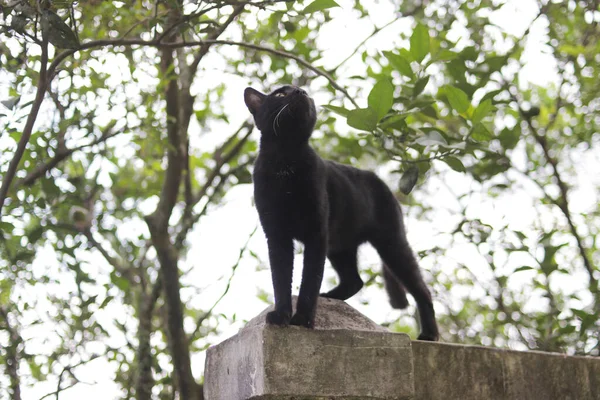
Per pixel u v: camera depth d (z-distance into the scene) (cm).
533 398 454
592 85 810
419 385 428
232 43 545
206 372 441
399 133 529
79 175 794
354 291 580
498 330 845
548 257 684
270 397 370
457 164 513
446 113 795
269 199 485
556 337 639
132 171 936
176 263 707
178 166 730
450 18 837
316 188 482
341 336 391
